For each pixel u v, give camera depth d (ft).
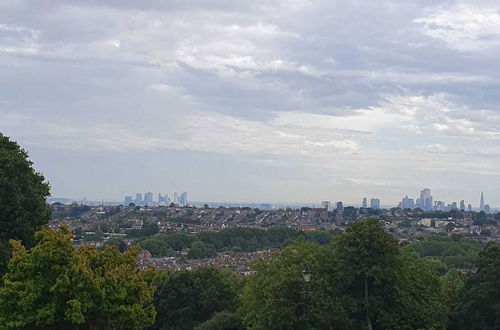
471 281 140.77
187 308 205.26
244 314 169.07
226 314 187.52
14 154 114.21
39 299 73.67
